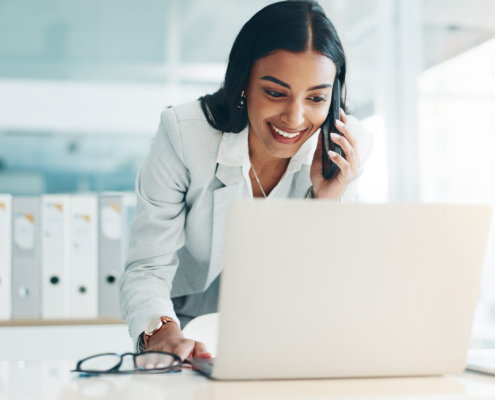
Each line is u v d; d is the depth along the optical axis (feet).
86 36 11.12
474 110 11.39
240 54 3.60
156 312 3.08
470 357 2.82
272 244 2.08
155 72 11.35
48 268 6.35
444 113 11.34
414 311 2.24
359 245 2.15
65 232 6.39
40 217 6.38
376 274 2.18
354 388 2.08
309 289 2.14
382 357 2.26
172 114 3.86
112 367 2.48
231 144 3.81
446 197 11.18
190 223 3.96
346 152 3.90
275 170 4.20
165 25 11.28
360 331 2.21
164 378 2.29
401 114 11.25
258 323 2.13
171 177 3.78
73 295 6.39
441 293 2.26
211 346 3.81
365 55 11.27
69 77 11.12
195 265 4.24
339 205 2.12
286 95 3.48
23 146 10.82
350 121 4.27
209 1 11.31
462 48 11.42
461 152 11.25
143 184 3.85
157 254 3.65
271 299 2.11
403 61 11.31
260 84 3.50
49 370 2.57
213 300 4.39
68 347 6.22
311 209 2.10
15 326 6.15
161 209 3.74
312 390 2.03
